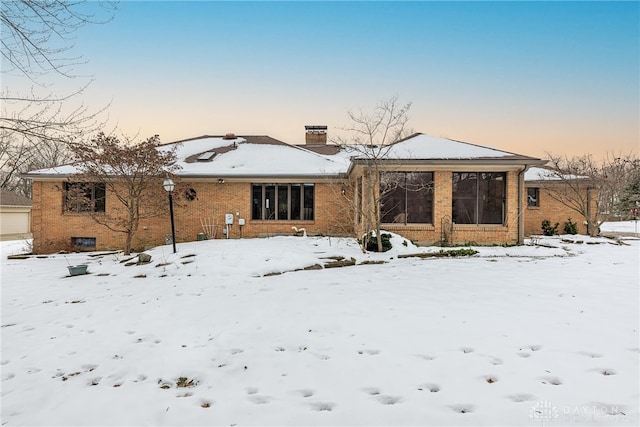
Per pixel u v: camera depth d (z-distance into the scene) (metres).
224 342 4.54
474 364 3.68
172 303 6.61
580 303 5.83
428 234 13.11
